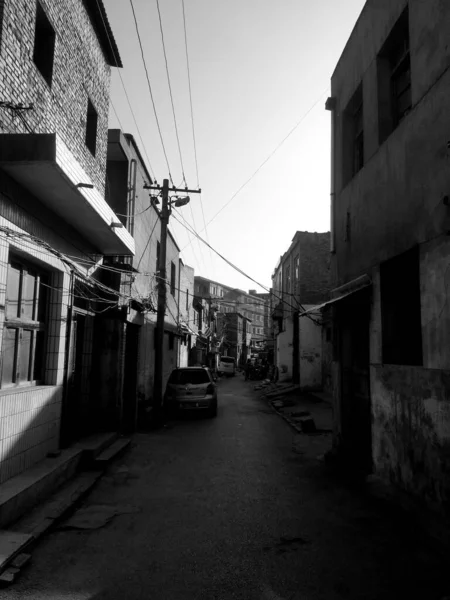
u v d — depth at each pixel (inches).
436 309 202.7
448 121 197.2
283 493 255.8
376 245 281.3
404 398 231.6
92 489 260.7
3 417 209.6
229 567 162.7
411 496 218.8
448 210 195.3
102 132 384.2
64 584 149.0
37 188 230.5
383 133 288.2
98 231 314.8
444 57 202.7
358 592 145.6
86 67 335.9
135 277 506.0
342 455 329.1
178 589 146.6
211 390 591.5
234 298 2883.9
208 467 317.4
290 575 156.9
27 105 231.6
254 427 509.0
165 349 815.7
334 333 364.5
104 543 183.0
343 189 360.2
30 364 262.5
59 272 287.3
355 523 208.4
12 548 165.3
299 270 925.2
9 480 217.2
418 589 147.6
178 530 198.4
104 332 414.9
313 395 784.3
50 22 263.3
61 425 290.4
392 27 268.1
